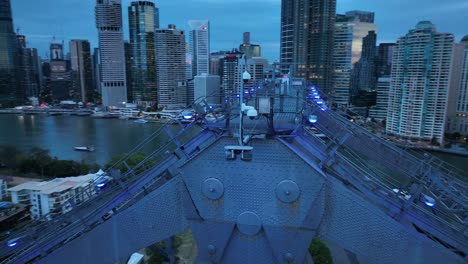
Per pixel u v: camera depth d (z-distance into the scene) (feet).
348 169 38.34
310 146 36.17
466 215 43.19
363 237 29.89
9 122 588.50
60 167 267.18
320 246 95.40
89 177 215.92
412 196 38.34
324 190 29.89
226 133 33.81
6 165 290.76
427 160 56.54
